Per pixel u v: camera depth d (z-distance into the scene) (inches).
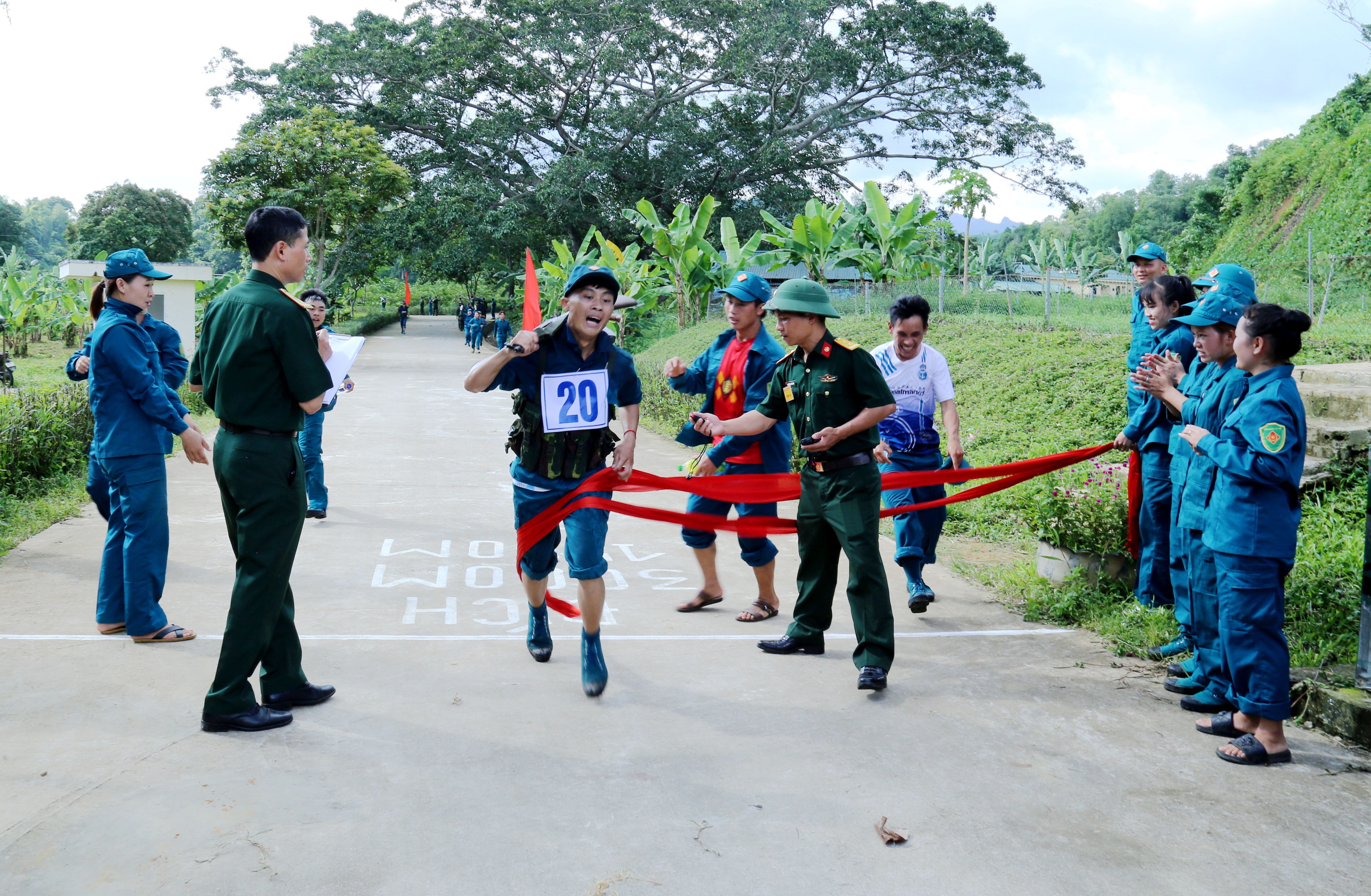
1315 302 616.4
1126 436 195.6
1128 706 158.1
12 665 166.4
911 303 208.5
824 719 151.3
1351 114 1107.3
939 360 215.5
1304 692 153.2
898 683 167.6
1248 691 137.4
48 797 120.9
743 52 1425.9
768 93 1547.7
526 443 162.1
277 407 141.6
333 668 170.9
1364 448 242.8
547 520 161.2
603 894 102.6
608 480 162.1
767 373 199.0
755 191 1566.2
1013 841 114.9
